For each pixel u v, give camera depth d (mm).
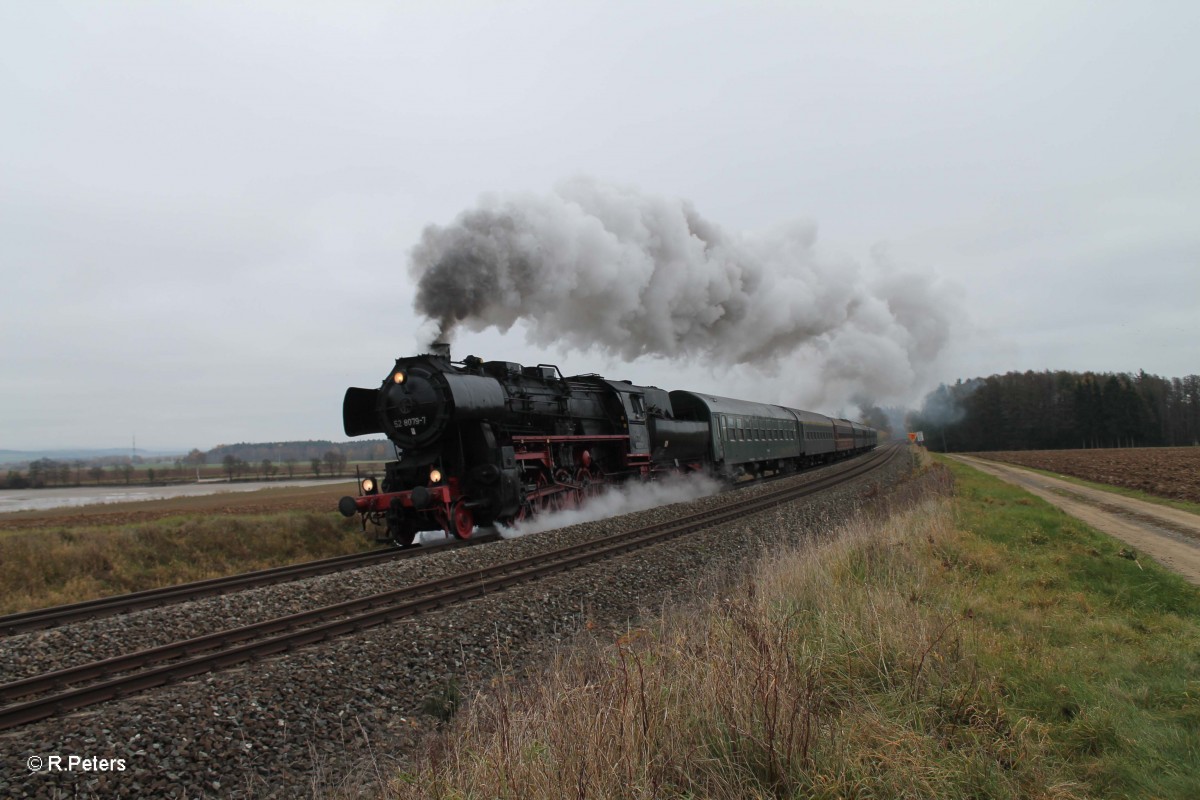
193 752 4730
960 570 9250
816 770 3641
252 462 120625
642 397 21344
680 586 10109
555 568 10602
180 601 10141
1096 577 9242
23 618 8805
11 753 4551
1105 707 4617
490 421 15062
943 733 4242
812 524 15117
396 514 14133
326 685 5879
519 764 3582
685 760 3746
